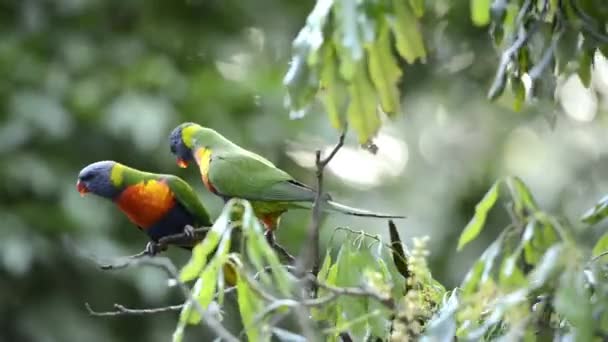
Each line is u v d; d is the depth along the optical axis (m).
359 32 4.95
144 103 13.11
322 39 5.11
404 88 14.41
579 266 4.57
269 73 13.96
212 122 13.33
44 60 14.09
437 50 13.71
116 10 14.74
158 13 15.02
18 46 14.04
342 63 5.02
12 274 12.88
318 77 5.19
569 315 4.50
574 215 13.41
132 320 13.25
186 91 13.55
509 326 5.19
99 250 12.72
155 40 14.61
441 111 14.47
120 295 13.24
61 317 12.89
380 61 5.34
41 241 12.78
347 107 5.31
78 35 14.34
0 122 13.28
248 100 13.69
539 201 13.44
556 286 4.68
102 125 13.11
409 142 14.61
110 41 14.41
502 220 13.40
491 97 5.83
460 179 14.28
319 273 5.66
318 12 5.15
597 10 5.91
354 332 5.54
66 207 12.87
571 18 5.92
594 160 13.81
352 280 5.55
